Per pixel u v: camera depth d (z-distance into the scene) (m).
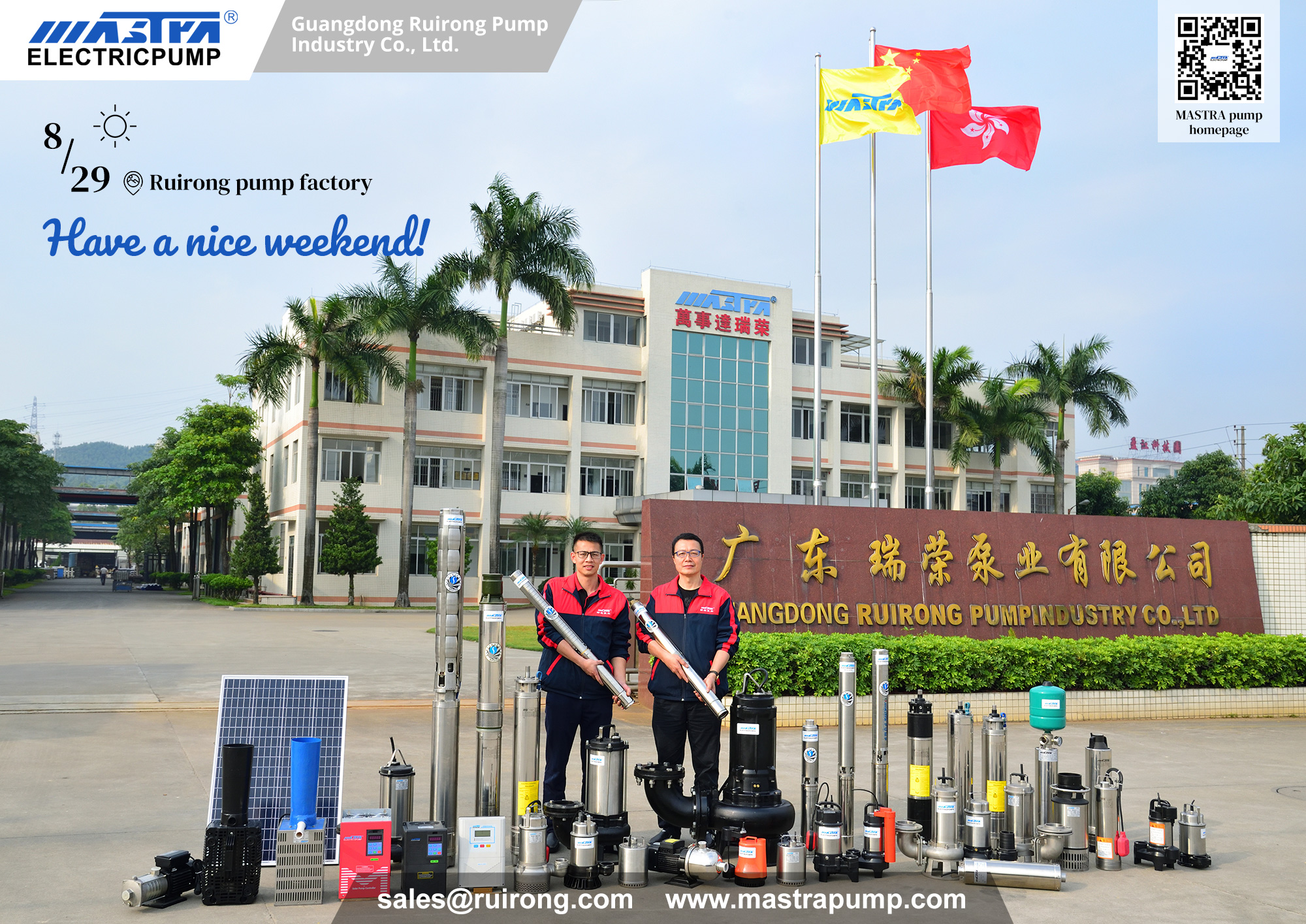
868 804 5.49
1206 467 54.50
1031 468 47.00
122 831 5.56
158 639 20.00
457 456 37.81
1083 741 9.59
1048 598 12.86
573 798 6.61
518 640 20.23
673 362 39.41
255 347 33.06
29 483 48.41
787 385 41.41
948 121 20.64
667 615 5.88
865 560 12.12
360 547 33.75
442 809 5.13
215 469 40.31
